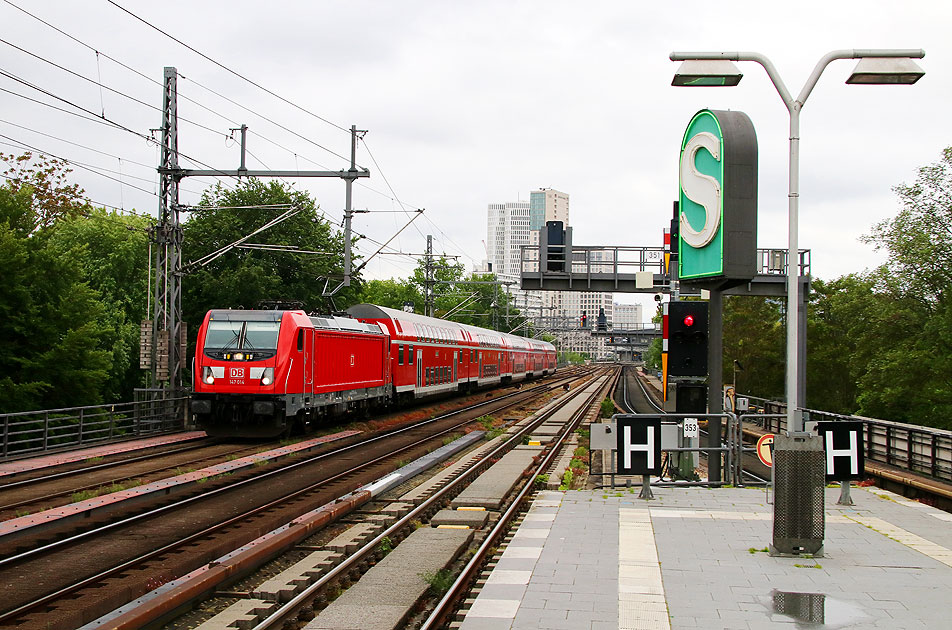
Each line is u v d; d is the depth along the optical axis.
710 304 15.54
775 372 46.06
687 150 15.09
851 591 7.98
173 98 24.19
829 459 12.89
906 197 35.16
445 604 7.98
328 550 10.42
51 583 8.70
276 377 22.80
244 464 18.06
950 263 34.44
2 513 12.43
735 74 10.98
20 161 42.03
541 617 7.15
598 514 12.04
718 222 13.88
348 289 45.12
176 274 25.19
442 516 12.62
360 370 29.50
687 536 10.51
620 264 27.62
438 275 83.56
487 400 47.09
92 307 32.78
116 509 13.13
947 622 7.00
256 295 38.50
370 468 18.02
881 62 10.56
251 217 40.88
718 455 15.21
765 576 8.55
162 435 24.34
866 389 37.03
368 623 7.32
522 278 28.03
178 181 24.75
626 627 6.88
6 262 30.16
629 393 66.88
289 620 7.69
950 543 10.14
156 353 24.77
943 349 34.09
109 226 44.47
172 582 8.45
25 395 29.22
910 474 15.90
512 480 16.41
